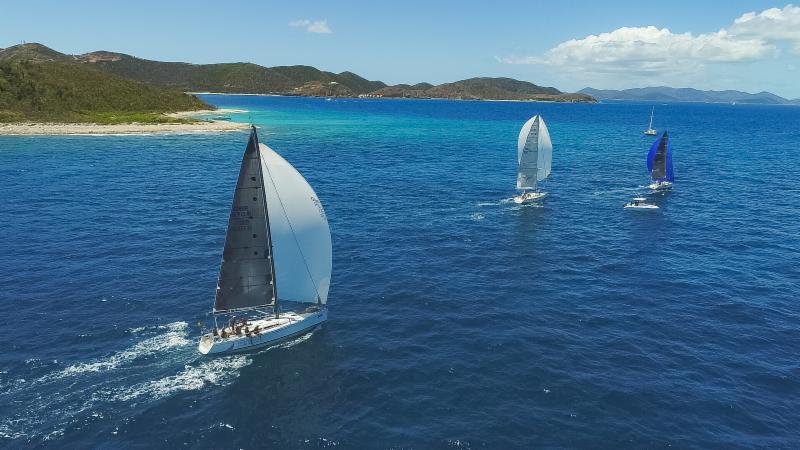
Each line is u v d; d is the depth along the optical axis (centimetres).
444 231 5397
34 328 3170
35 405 2464
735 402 2553
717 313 3553
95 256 4422
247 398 2566
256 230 2964
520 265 4438
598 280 4128
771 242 5162
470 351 3006
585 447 2222
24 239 4803
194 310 3466
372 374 2773
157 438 2270
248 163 2830
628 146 13225
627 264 4497
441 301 3684
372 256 4600
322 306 3366
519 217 6009
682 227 5678
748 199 7050
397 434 2303
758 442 2273
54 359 2852
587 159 10744
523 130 6562
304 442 2258
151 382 2678
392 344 3084
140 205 6197
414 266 4369
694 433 2322
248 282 3044
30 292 3666
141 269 4156
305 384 2684
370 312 3506
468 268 4350
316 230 3147
